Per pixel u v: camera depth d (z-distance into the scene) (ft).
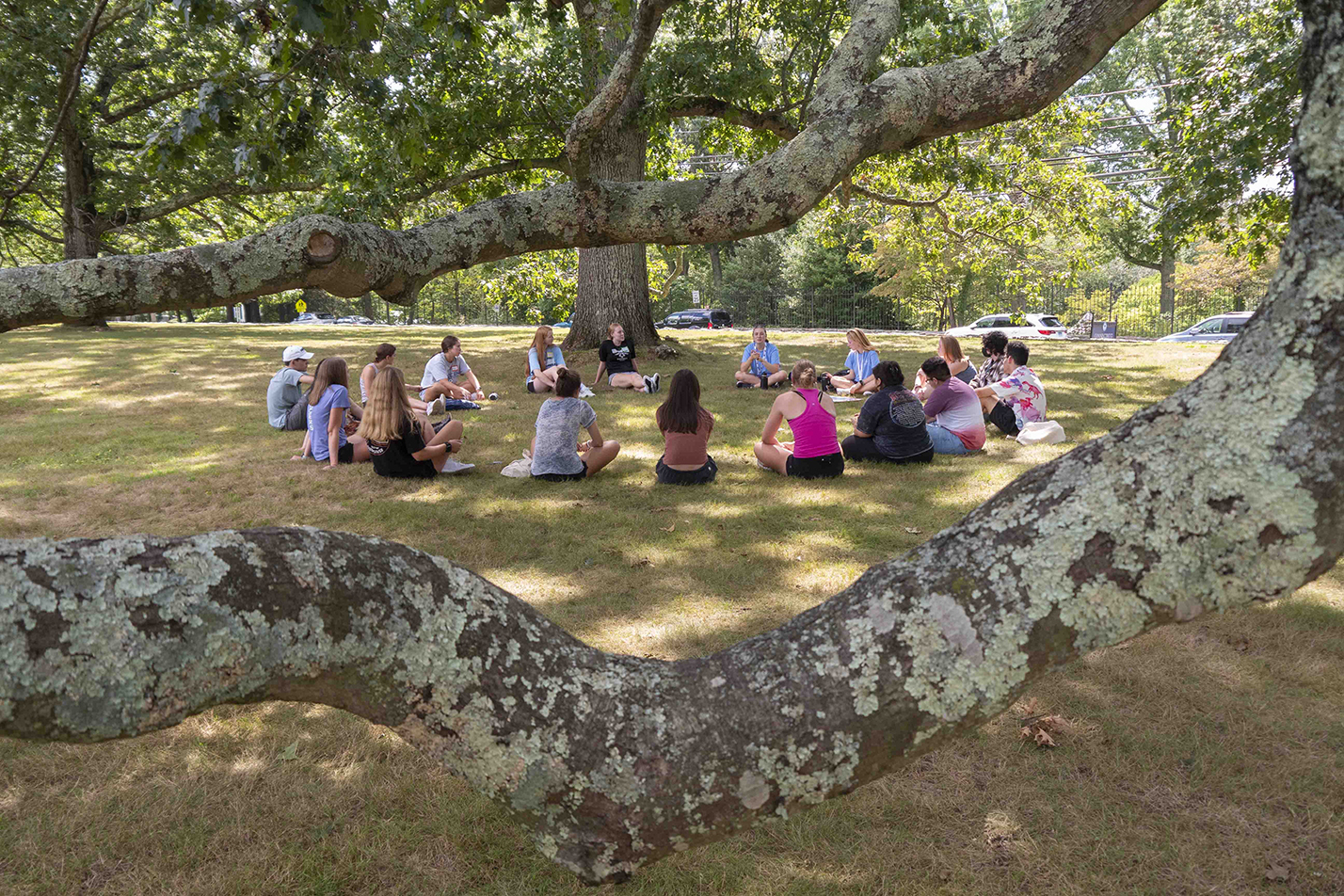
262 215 86.79
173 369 51.49
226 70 9.69
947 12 47.62
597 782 4.09
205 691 3.53
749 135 61.93
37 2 57.26
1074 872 9.75
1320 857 9.81
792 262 162.50
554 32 44.39
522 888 9.64
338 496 24.50
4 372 49.80
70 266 4.83
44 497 24.56
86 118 70.59
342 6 9.05
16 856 10.02
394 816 10.77
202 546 3.67
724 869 9.87
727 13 53.47
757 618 15.98
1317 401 3.51
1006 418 31.86
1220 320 89.20
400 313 193.67
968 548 4.07
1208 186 41.78
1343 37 3.59
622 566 18.81
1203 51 46.55
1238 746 11.82
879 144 6.68
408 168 36.73
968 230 69.92
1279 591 3.58
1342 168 3.58
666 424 25.52
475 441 31.89
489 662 4.11
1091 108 60.29
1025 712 12.77
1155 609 3.72
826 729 4.03
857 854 10.08
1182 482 3.68
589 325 58.08
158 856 10.06
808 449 26.02
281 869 9.89
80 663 3.29
